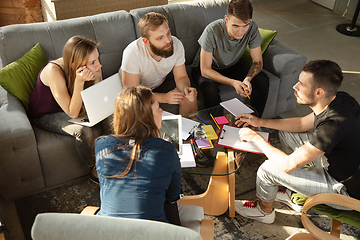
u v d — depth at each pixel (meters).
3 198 2.10
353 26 4.53
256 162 2.45
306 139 2.08
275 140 2.65
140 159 1.24
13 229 1.90
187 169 1.74
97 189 2.20
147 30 2.06
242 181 2.28
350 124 1.52
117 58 2.58
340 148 1.59
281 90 2.76
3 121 1.90
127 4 3.66
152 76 2.38
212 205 1.96
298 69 2.71
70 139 2.06
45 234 0.93
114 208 1.23
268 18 4.98
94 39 2.47
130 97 1.28
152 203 1.22
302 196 1.75
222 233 1.90
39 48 2.28
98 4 3.46
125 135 1.30
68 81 2.02
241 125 2.06
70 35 2.39
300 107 3.06
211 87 2.48
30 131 1.88
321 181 1.68
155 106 1.37
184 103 2.37
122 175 1.23
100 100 1.95
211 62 2.56
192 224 1.45
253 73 2.51
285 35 4.45
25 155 1.93
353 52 4.02
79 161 2.18
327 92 1.57
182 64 2.42
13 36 2.24
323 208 1.62
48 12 3.51
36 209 2.04
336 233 1.67
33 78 2.20
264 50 2.73
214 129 2.03
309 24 4.77
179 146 1.80
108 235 0.91
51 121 2.05
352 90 3.26
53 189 2.19
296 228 1.95
